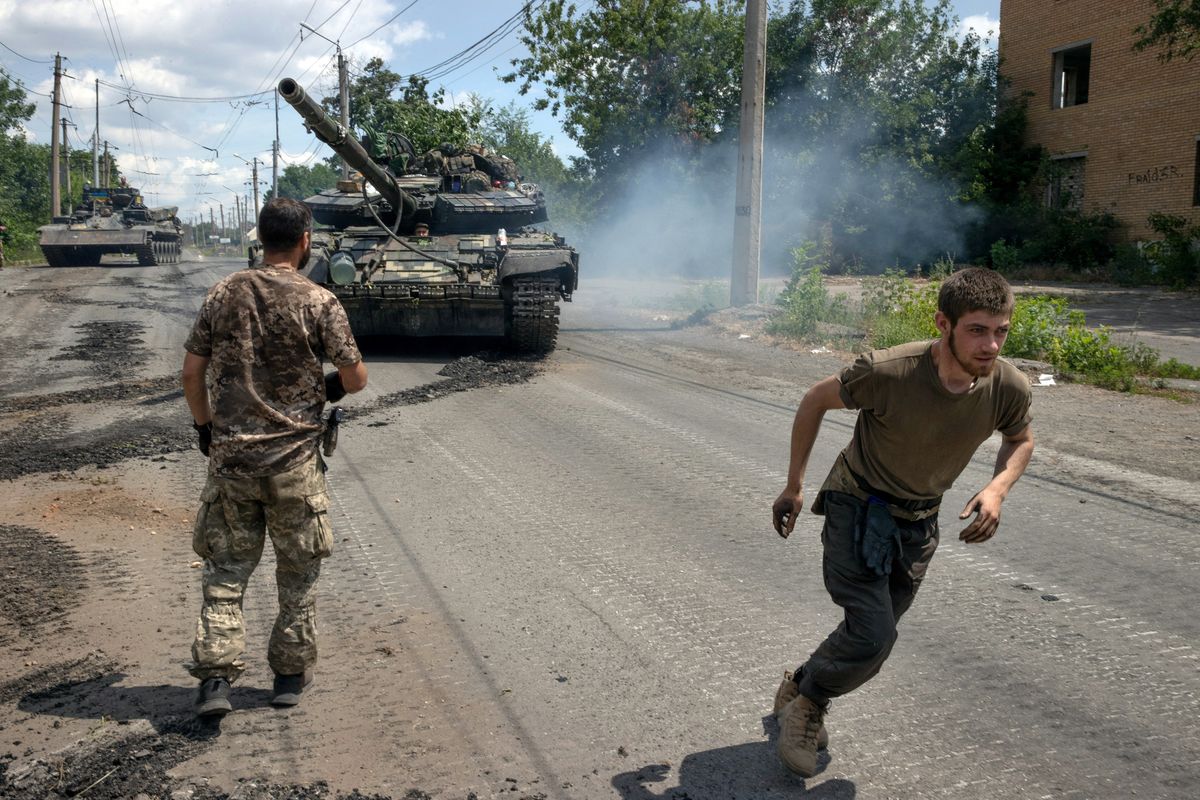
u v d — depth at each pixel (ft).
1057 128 99.25
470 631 14.34
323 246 42.98
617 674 13.03
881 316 48.08
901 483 10.02
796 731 10.33
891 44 106.73
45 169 198.08
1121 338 49.19
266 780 10.48
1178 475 22.91
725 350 44.60
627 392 33.73
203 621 11.39
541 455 24.84
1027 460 10.07
